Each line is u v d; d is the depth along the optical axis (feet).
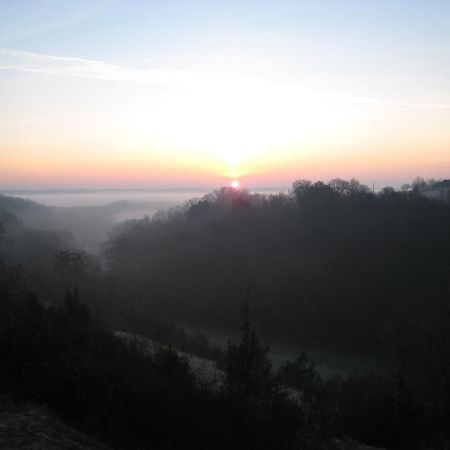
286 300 189.37
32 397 29.25
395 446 46.03
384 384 70.18
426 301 114.42
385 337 117.29
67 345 35.29
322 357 151.53
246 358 40.50
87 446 25.29
